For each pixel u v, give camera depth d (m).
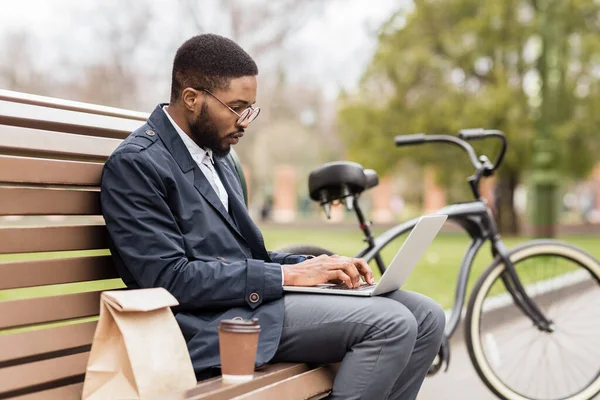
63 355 2.74
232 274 2.85
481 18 25.48
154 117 3.05
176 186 2.92
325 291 2.97
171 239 2.83
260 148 55.19
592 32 26.45
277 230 30.38
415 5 26.53
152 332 2.42
